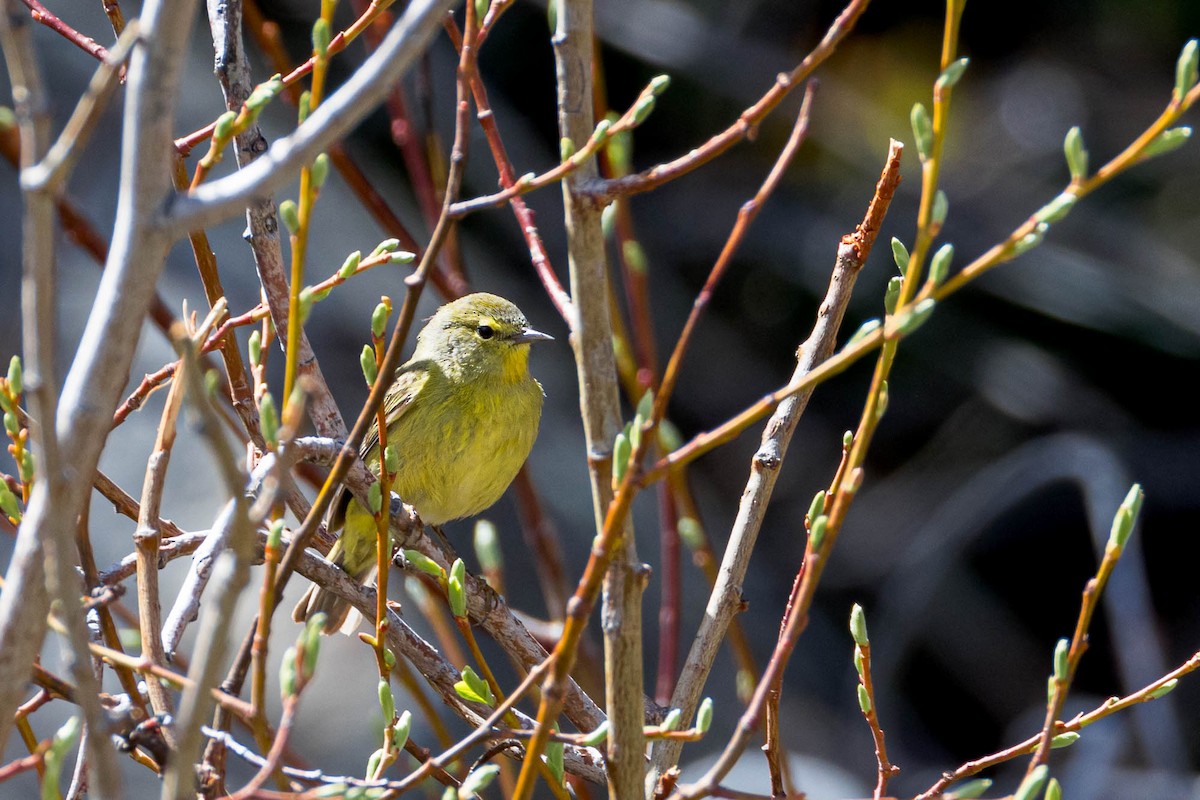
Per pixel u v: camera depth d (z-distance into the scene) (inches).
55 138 569.6
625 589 180.4
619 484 159.3
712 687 585.3
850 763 601.6
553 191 697.6
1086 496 609.9
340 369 600.1
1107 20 693.9
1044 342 689.0
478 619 243.3
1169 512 652.1
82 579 190.2
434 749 475.2
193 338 195.0
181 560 490.9
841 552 683.4
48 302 127.9
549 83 708.7
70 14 609.9
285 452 142.0
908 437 705.6
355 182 287.7
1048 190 679.7
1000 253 142.0
